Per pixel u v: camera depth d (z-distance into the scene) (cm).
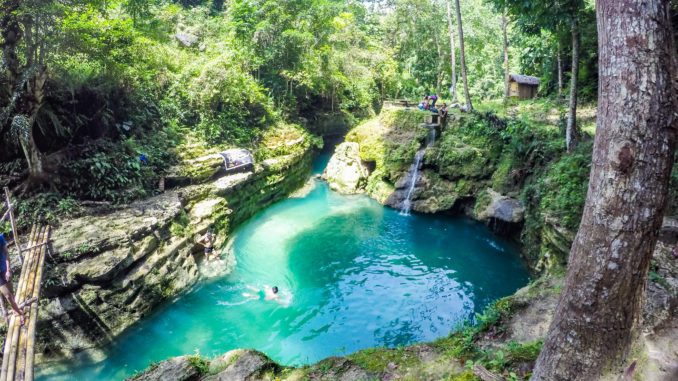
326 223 1889
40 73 1179
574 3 1371
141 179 1468
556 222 1152
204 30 2586
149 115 1739
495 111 2347
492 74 4166
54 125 1313
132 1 1823
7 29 1125
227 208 1642
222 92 1966
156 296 1162
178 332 1116
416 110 2408
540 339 688
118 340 1051
